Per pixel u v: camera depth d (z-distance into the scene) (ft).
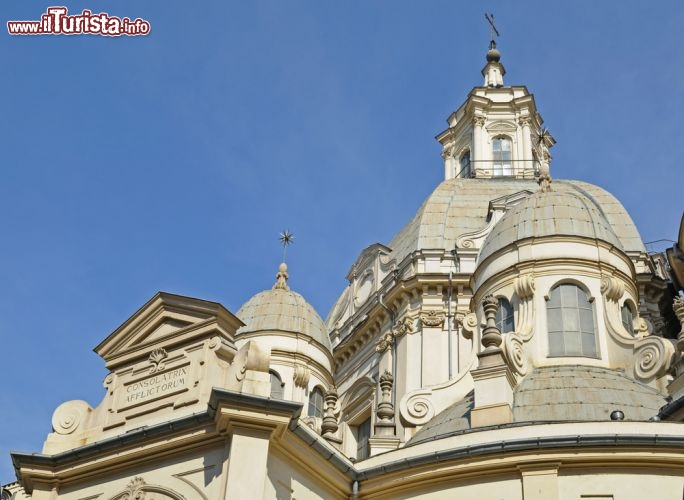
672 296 131.75
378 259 149.69
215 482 70.59
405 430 102.83
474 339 107.24
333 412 104.37
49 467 79.20
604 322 100.58
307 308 132.57
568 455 76.33
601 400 85.92
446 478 79.61
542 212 107.24
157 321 82.89
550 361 97.86
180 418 73.05
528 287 101.81
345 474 81.97
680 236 100.53
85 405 83.35
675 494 74.54
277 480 73.31
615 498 74.84
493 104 185.26
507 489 77.15
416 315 133.28
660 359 93.40
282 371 125.18
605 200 146.30
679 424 76.64
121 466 76.48
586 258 103.09
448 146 189.57
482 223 144.05
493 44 206.90
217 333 78.95
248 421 71.05
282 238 145.07
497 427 79.66
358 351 144.97
